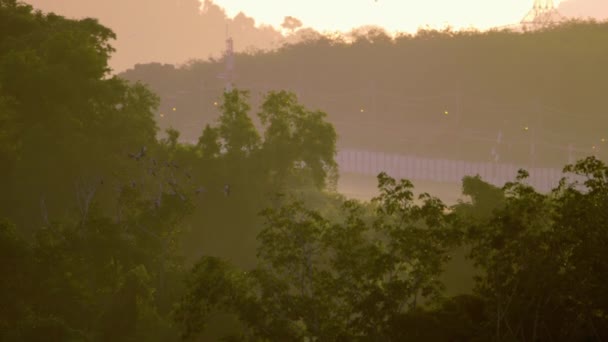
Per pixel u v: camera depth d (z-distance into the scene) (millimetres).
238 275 102188
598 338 87625
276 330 99312
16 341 136375
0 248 147625
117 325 144750
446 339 91312
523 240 90125
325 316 99188
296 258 101250
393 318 93312
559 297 88875
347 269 99688
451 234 96438
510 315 91250
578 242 88812
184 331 141750
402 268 100438
